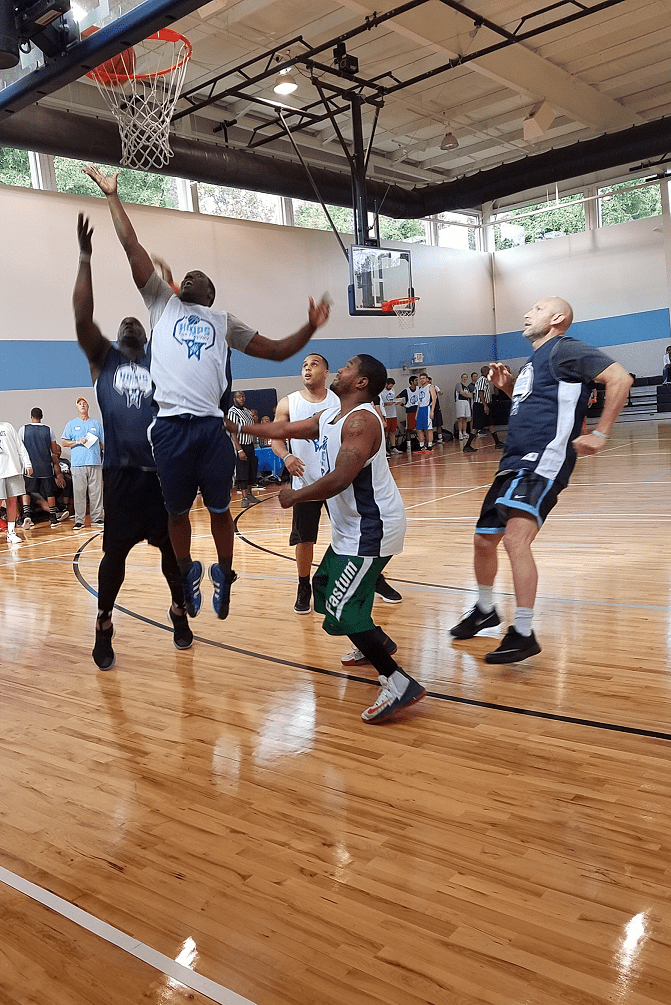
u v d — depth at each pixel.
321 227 15.94
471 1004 1.49
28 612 5.21
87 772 2.68
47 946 1.74
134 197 12.66
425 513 8.02
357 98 12.11
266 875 1.97
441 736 2.75
